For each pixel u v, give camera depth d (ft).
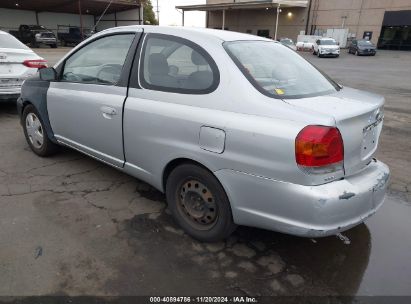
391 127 21.97
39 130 14.70
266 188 7.86
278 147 7.52
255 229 10.34
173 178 9.73
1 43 20.90
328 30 136.56
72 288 7.85
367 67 69.56
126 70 10.64
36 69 21.45
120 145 11.00
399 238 10.18
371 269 8.82
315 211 7.40
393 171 15.03
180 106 9.17
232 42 9.43
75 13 139.64
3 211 10.72
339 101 8.54
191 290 7.95
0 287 7.79
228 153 8.23
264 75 8.84
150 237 9.78
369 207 8.26
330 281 8.37
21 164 14.23
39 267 8.43
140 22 132.67
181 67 9.43
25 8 125.29
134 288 7.94
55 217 10.53
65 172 13.60
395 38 122.52
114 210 11.07
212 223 9.33
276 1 132.16
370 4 125.29
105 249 9.20
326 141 7.29
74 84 12.35
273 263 8.93
